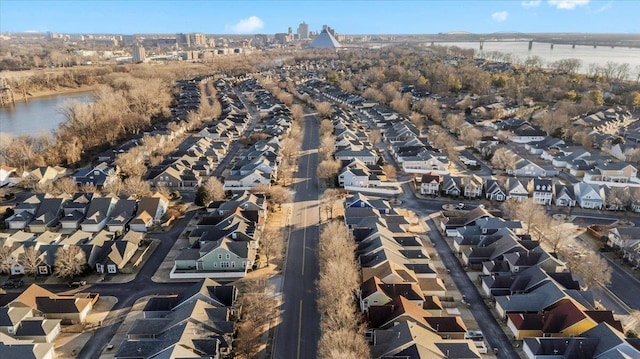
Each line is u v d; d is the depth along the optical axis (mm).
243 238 92188
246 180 128625
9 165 140250
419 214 112312
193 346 59688
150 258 90938
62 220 104125
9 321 66125
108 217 106438
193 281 83312
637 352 57750
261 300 75500
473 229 98188
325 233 90375
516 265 83000
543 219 98812
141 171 137375
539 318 67875
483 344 65750
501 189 120562
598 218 109750
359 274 79500
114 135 176875
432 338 62406
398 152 156750
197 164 142875
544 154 156750
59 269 81625
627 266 87500
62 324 70312
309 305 75500
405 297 72125
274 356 63781
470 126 184875
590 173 134125
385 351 60250
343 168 134500
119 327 69938
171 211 109812
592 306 71562
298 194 124312
